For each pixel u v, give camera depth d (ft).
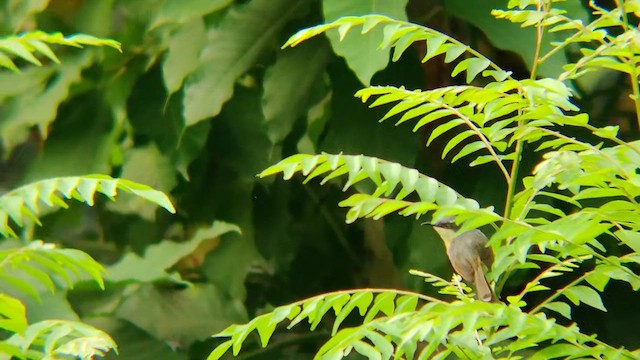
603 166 18.63
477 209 17.84
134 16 38.06
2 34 39.73
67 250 19.26
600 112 37.22
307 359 39.63
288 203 39.60
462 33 38.11
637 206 18.54
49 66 39.88
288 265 40.01
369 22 19.90
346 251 41.19
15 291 34.06
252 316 40.86
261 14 35.50
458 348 19.49
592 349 18.85
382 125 34.68
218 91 35.17
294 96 35.42
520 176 35.06
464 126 36.45
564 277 37.99
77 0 40.14
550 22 20.34
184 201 39.58
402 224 35.78
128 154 38.58
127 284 36.35
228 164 38.83
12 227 40.24
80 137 39.24
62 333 18.44
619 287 37.19
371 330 17.71
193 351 36.99
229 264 38.96
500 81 19.33
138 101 38.27
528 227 17.74
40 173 39.04
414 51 35.01
